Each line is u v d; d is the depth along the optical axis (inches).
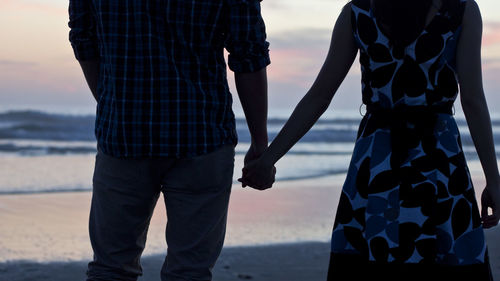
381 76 84.0
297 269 211.3
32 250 235.3
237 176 500.4
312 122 89.4
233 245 249.9
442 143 83.4
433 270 82.9
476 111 82.7
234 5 91.0
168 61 89.7
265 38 96.5
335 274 86.7
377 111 85.2
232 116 96.3
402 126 83.4
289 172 562.9
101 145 94.0
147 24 89.0
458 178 83.4
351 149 921.5
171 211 96.8
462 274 83.0
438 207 82.7
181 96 90.3
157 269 206.8
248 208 345.7
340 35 86.8
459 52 82.9
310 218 320.2
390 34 82.8
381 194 83.7
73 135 967.0
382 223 83.5
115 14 90.0
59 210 331.0
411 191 82.7
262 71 96.3
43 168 554.3
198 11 89.0
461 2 82.7
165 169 94.2
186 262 97.5
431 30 82.0
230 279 195.6
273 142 91.0
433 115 83.4
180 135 90.9
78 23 95.3
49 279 192.9
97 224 98.3
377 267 83.7
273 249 244.1
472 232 83.4
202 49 90.6
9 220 297.1
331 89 88.2
